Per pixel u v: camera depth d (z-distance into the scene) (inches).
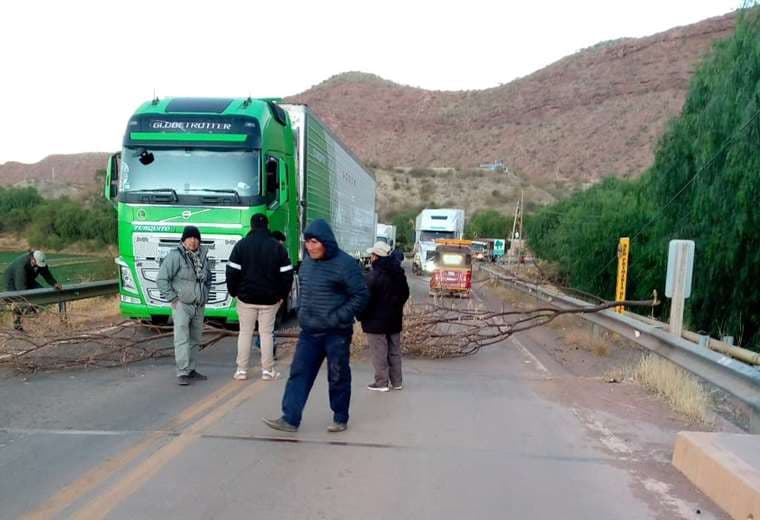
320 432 249.9
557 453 233.3
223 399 293.9
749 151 487.8
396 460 220.1
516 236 1945.1
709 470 196.2
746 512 173.3
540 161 4436.5
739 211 497.4
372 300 320.8
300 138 582.2
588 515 179.9
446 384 350.9
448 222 1637.6
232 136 449.7
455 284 952.3
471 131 5659.5
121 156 455.2
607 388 349.1
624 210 805.2
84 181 5044.3
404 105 6978.4
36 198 2293.3
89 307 612.7
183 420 259.0
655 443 249.1
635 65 5354.3
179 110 463.8
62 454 216.5
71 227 1765.5
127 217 444.1
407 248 3410.4
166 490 187.8
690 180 581.9
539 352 486.0
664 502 190.7
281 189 470.9
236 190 444.5
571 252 886.4
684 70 4931.1
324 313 245.6
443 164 5093.5
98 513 171.2
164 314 444.1
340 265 245.0
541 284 751.1
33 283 486.9
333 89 7760.8
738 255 513.7
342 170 839.7
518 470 214.2
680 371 338.6
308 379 251.0
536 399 319.6
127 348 389.4
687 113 613.9
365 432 251.6
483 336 433.4
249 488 191.3
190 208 441.7
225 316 444.5
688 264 369.1
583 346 508.7
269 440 237.3
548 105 5428.2
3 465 205.6
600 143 4205.2
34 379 334.0
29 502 177.5
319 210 667.4
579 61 5920.3
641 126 4124.0
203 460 213.8
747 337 530.0
